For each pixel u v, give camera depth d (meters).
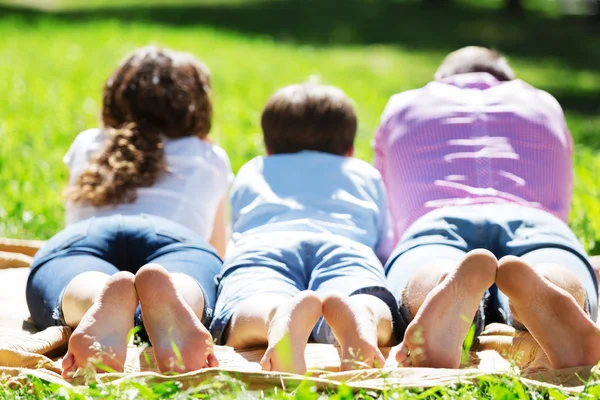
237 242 5.28
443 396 3.82
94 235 5.17
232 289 4.92
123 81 5.90
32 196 8.95
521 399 3.79
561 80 22.78
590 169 10.80
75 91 16.12
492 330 4.96
